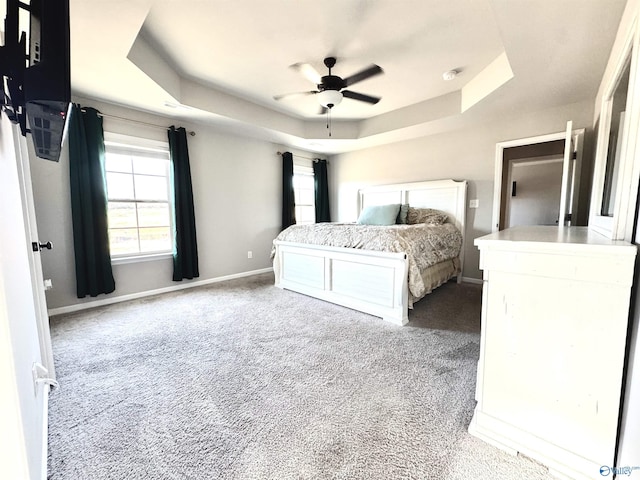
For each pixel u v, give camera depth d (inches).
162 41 92.7
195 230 152.8
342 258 119.3
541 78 97.3
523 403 46.6
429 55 101.4
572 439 42.7
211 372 71.8
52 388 64.9
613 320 38.9
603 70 90.9
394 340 89.1
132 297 134.0
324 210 221.3
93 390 64.4
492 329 49.1
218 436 51.0
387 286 105.3
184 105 121.7
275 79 120.4
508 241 46.3
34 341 49.8
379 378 68.6
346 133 179.2
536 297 44.6
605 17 64.9
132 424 54.0
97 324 102.9
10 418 28.1
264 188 188.1
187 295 138.9
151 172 140.9
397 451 47.6
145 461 45.8
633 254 36.6
